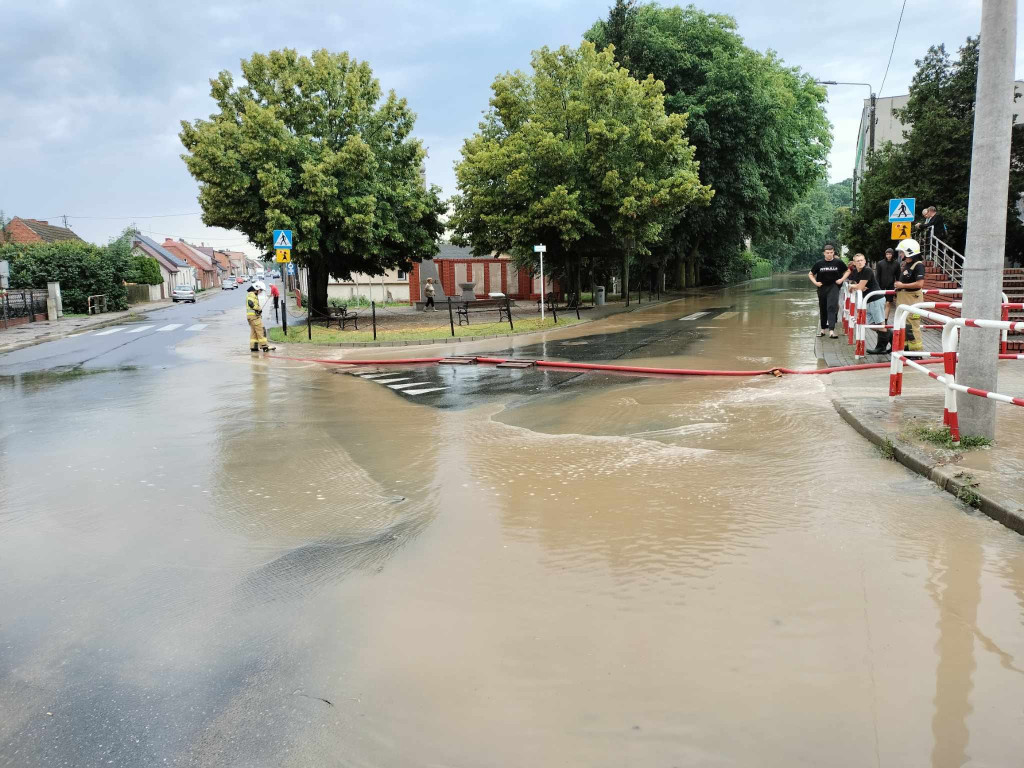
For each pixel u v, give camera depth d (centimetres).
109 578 418
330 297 4612
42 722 281
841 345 1357
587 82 2600
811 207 8288
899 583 377
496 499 541
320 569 422
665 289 4538
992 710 269
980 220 594
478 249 3008
